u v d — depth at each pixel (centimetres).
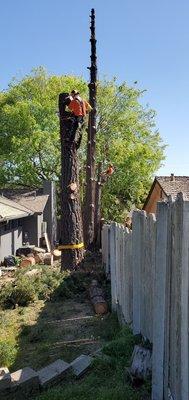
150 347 569
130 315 737
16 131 3331
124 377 556
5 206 2189
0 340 802
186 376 387
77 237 1447
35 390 578
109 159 3356
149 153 3459
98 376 588
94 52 1856
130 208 3709
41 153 3441
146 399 500
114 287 945
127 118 3641
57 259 2189
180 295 403
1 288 1138
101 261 1549
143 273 623
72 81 3578
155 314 486
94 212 1895
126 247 774
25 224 2700
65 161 1455
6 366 692
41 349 745
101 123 3603
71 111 1438
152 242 561
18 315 984
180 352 407
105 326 848
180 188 2102
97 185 1930
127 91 3647
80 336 802
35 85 3647
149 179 3666
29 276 1241
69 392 537
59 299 1120
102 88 3584
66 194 1448
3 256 2162
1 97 3684
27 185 3638
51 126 3341
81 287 1188
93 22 1845
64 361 656
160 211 478
